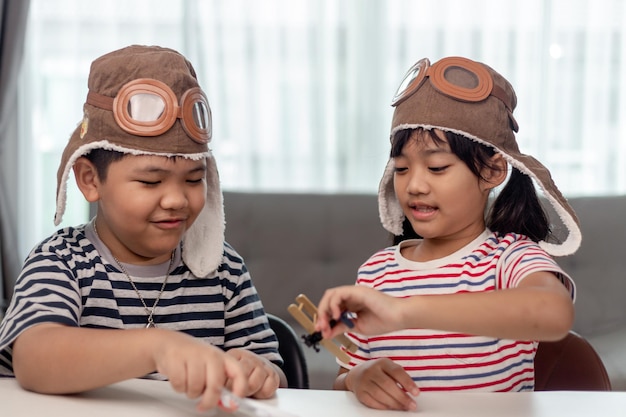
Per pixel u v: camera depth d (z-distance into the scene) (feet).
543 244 3.77
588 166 11.43
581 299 8.87
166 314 3.92
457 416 2.77
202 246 4.05
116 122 3.40
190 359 2.55
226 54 11.18
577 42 11.32
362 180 11.38
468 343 3.80
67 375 2.82
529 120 11.32
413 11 11.30
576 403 2.92
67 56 11.12
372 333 2.77
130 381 3.11
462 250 3.92
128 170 3.42
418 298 2.71
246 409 2.71
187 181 3.52
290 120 11.31
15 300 3.42
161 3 11.09
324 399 3.01
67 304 3.45
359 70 11.35
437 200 3.67
